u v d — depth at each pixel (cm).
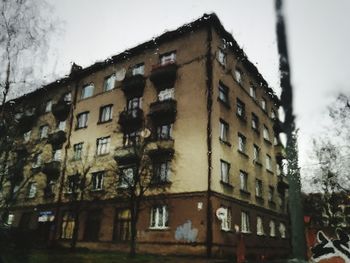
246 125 2769
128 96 2734
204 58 2372
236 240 2178
